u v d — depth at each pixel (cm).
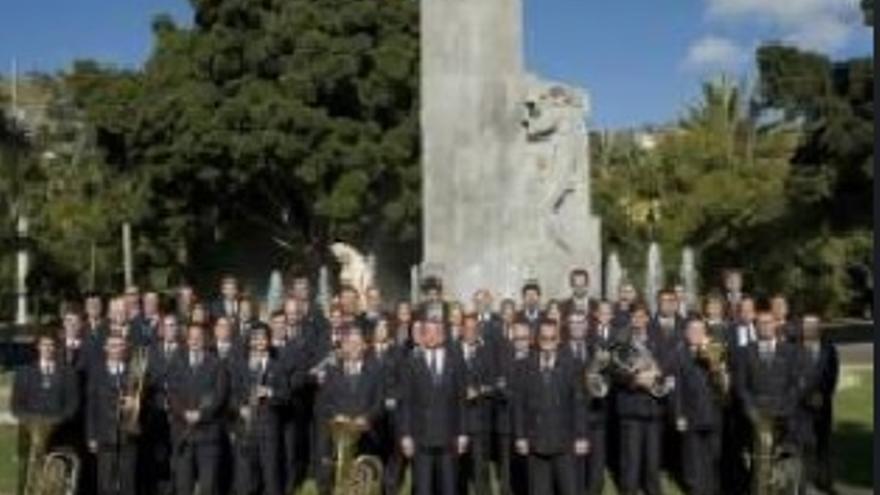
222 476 1634
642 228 5878
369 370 1563
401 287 4788
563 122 2433
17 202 4916
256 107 4500
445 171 2367
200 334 1606
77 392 1611
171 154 4550
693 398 1608
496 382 1614
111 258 5291
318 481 1631
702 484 1616
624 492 1614
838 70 4762
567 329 1585
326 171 4562
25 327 5384
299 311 1727
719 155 6134
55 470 1556
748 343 1592
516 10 2384
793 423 1592
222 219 4859
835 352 1661
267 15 4700
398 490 1612
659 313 1673
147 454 1659
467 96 2366
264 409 1628
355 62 4603
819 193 4712
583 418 1537
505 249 2366
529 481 1553
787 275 5712
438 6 2369
